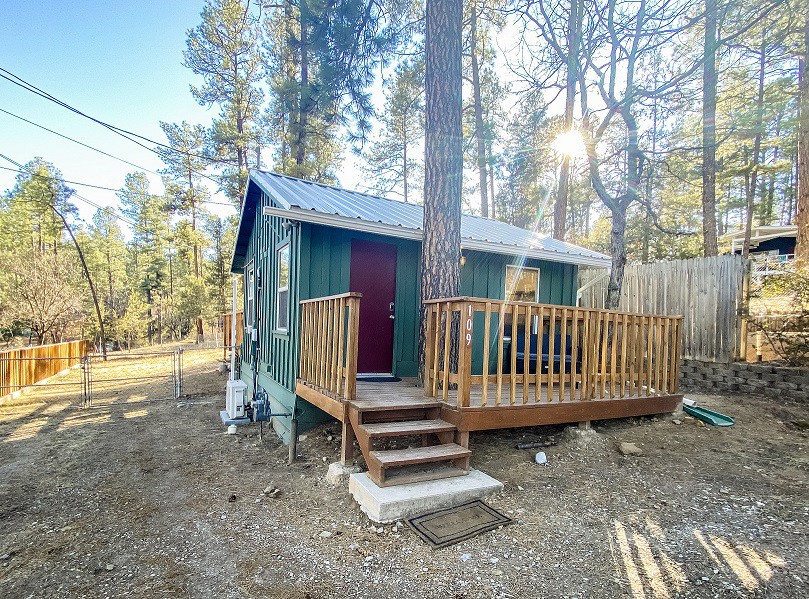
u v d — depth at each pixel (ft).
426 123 17.21
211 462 16.28
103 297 98.89
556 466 13.30
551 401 14.17
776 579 7.73
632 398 16.24
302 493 12.57
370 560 8.86
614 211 24.75
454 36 16.78
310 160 58.80
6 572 9.03
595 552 8.89
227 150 67.31
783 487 11.60
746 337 21.98
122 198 121.49
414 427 12.12
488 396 14.99
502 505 10.97
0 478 14.98
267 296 24.64
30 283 57.93
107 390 34.96
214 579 8.53
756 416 17.72
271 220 24.11
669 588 7.63
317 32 24.90
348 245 19.63
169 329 117.91
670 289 25.67
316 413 17.88
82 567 9.17
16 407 28.12
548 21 25.03
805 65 27.43
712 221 32.53
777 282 20.93
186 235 89.35
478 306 12.79
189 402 29.04
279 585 8.22
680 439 15.34
